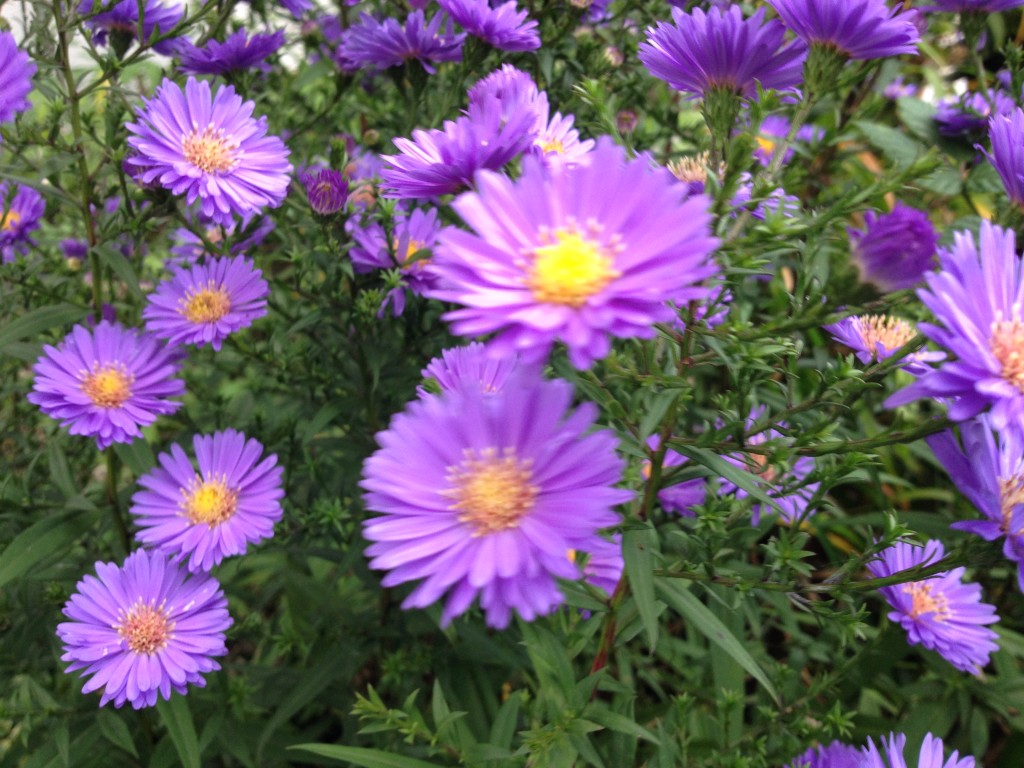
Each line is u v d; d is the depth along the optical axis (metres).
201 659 0.20
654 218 0.11
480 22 0.23
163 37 0.22
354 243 0.23
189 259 0.28
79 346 0.22
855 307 0.14
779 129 0.33
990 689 0.25
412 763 0.19
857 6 0.14
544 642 0.19
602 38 0.30
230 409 0.29
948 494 0.32
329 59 0.30
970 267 0.12
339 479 0.26
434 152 0.16
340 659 0.25
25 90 0.19
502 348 0.11
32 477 0.27
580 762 0.22
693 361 0.16
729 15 0.15
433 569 0.12
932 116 0.29
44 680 0.25
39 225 0.28
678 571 0.17
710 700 0.25
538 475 0.12
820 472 0.17
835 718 0.20
